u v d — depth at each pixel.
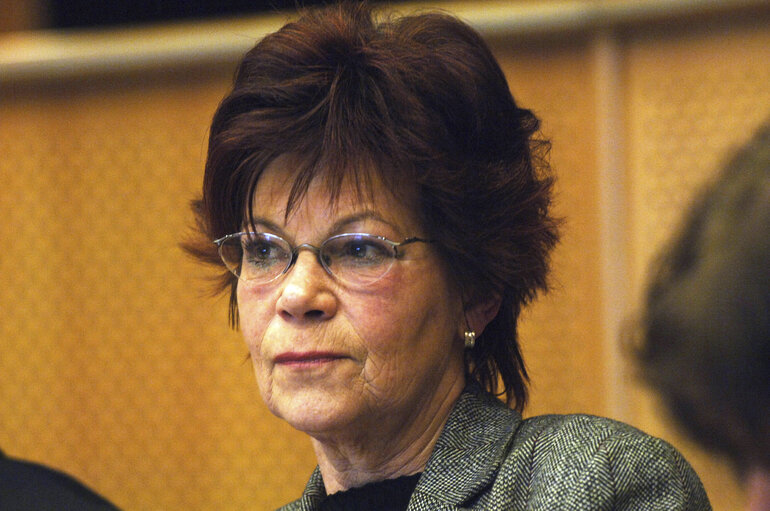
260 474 8.55
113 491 8.86
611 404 7.28
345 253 3.39
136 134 9.07
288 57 3.44
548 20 7.87
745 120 7.46
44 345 9.13
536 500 3.06
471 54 3.54
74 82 9.22
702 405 1.11
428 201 3.40
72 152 9.21
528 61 8.05
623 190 7.71
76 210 9.17
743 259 1.10
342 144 3.33
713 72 7.58
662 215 7.62
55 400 9.05
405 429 3.51
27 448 9.07
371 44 3.45
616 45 7.81
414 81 3.38
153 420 8.83
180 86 8.98
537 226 3.64
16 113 9.34
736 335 1.08
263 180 3.45
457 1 8.04
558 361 7.70
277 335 3.41
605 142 7.74
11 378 9.17
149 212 8.99
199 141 8.91
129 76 9.09
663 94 7.71
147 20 8.81
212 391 8.72
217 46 8.58
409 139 3.32
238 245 3.58
